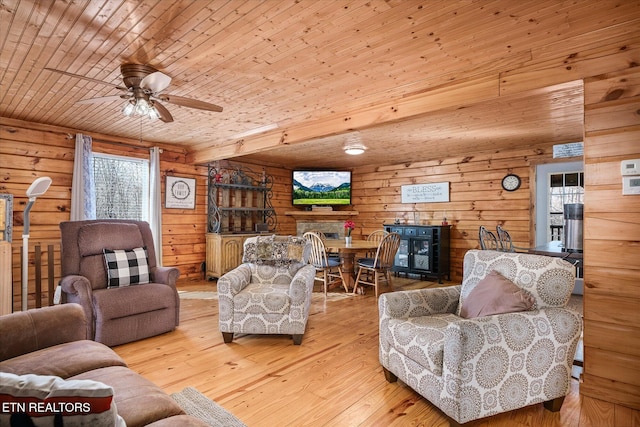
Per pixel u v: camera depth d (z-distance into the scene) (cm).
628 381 207
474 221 596
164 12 191
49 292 346
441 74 272
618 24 203
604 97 217
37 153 422
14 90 312
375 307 430
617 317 212
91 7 186
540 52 234
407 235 619
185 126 433
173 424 109
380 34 215
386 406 207
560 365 200
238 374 246
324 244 509
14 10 189
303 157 651
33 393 77
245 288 328
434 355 189
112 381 138
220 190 612
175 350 288
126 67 256
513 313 194
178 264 563
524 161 547
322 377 243
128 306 297
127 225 352
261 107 354
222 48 232
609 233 215
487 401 180
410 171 676
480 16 195
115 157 491
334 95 318
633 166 207
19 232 408
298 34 214
